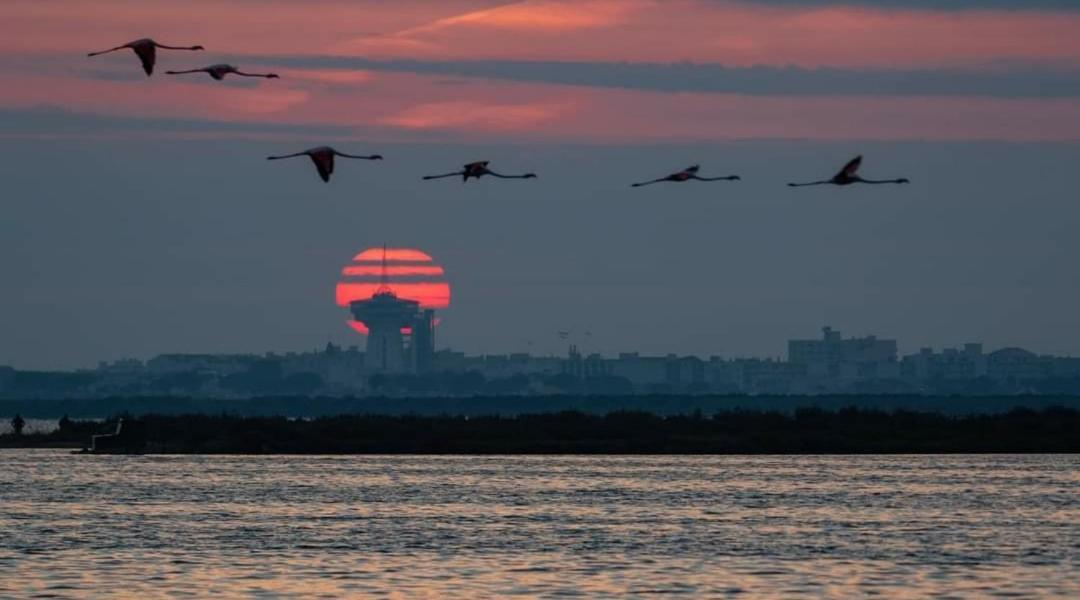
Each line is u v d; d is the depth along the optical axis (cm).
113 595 6550
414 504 10425
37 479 12600
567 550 7938
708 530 8850
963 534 8644
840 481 12519
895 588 6800
